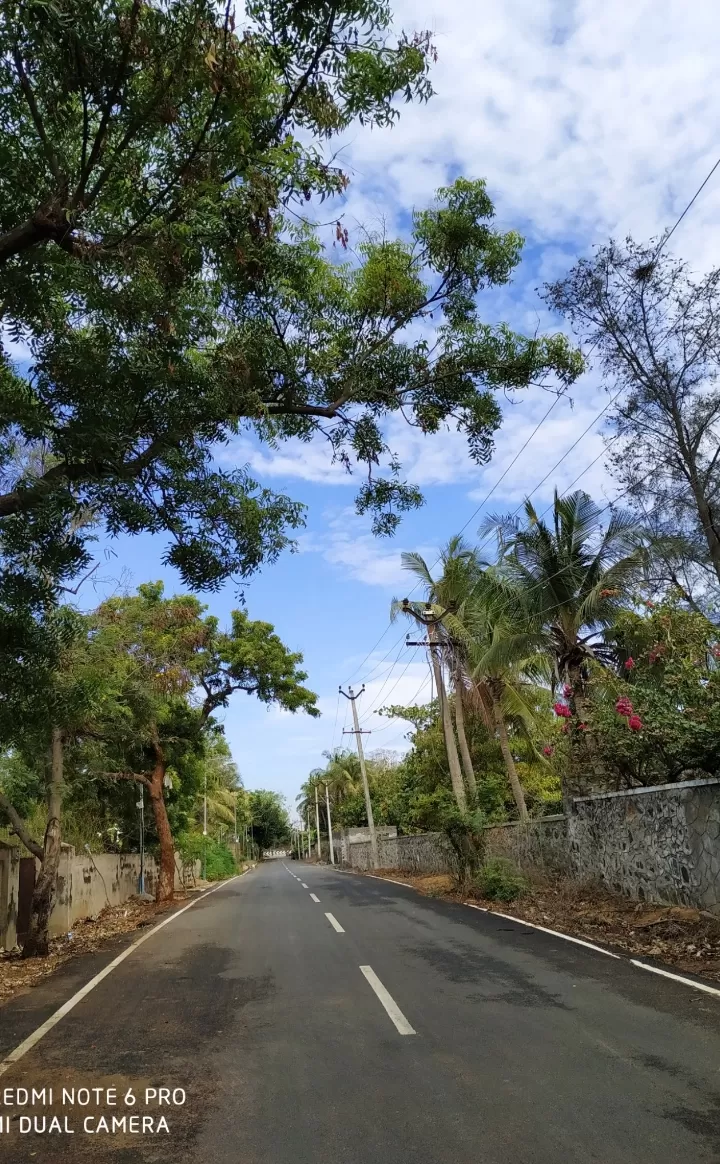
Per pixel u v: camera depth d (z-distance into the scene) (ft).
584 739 51.60
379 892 75.77
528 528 62.39
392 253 28.22
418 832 110.73
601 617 58.70
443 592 78.38
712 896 36.65
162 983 32.50
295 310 27.48
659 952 32.12
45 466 28.78
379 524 33.40
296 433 31.24
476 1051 20.20
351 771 230.27
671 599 46.21
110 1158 14.94
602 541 59.11
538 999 25.43
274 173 21.62
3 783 62.08
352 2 18.72
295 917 55.77
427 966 32.58
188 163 20.66
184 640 70.95
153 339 23.18
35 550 23.11
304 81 20.52
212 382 24.61
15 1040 24.07
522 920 45.55
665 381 43.19
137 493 25.25
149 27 18.38
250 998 28.32
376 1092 17.66
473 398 30.14
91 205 20.43
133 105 19.45
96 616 46.62
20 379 24.82
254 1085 18.60
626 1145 14.30
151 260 20.94
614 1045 20.04
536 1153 14.15
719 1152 13.89
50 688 27.02
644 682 46.91
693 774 44.01
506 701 79.87
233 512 27.04
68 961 42.45
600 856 49.70
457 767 73.67
